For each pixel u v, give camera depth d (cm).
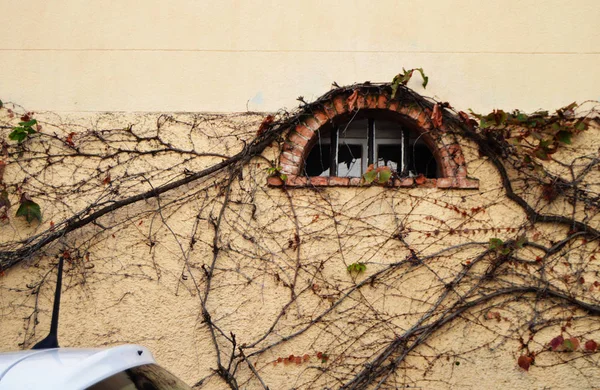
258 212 536
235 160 543
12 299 530
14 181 550
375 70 565
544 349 511
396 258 525
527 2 576
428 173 566
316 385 511
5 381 278
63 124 561
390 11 577
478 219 531
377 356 512
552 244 526
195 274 529
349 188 537
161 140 554
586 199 533
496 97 558
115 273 532
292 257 528
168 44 575
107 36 578
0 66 573
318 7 579
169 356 517
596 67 562
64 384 273
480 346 513
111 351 307
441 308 518
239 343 517
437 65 565
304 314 520
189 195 543
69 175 550
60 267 425
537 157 531
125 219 540
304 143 549
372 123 575
